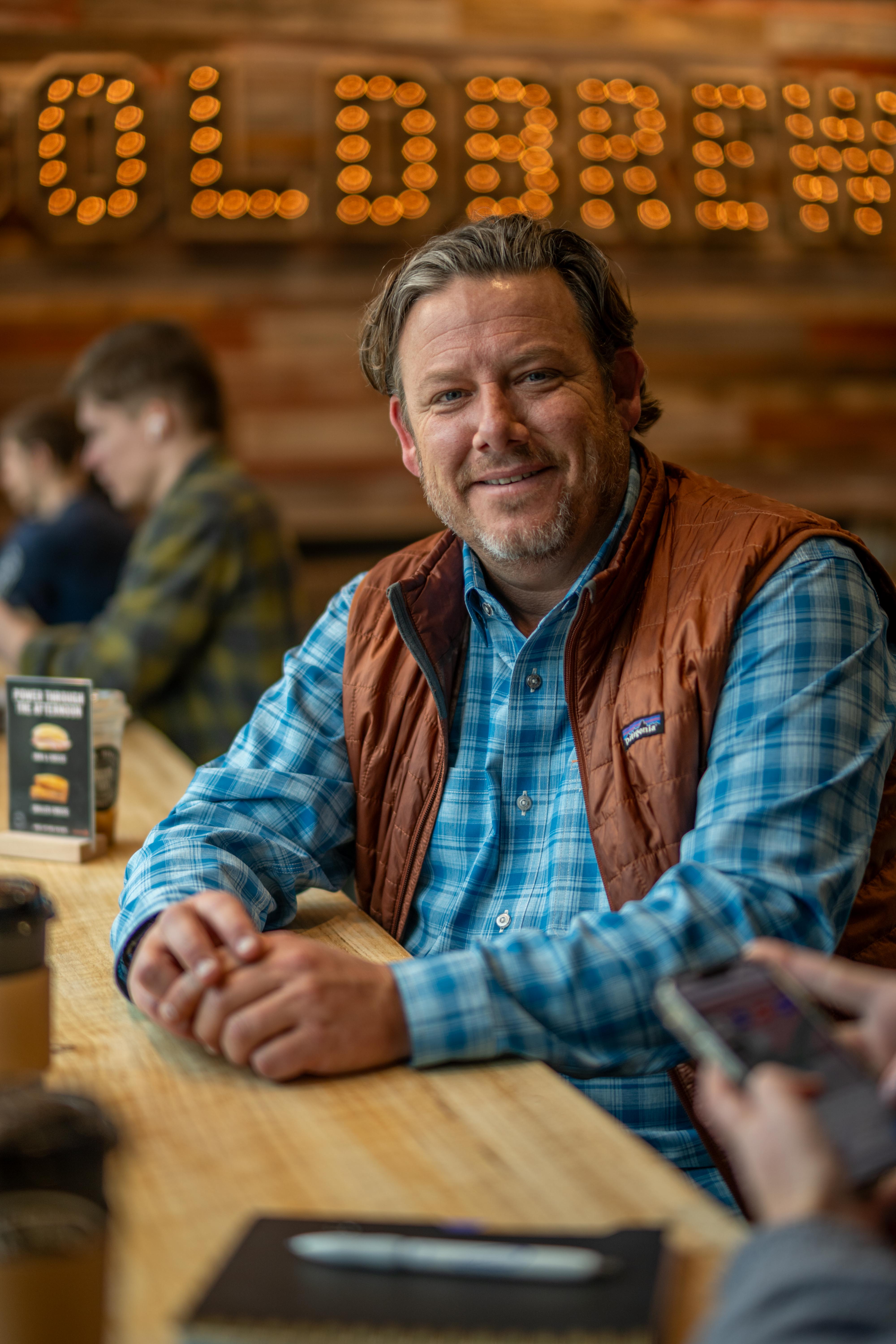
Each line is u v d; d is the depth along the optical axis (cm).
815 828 95
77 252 366
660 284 400
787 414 419
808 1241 49
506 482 119
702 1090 75
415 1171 72
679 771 106
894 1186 53
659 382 407
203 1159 74
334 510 398
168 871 106
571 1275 58
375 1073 86
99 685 222
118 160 358
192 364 243
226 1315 56
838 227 404
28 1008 83
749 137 393
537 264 120
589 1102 81
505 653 124
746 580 108
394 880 125
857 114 402
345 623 135
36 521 309
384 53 379
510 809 120
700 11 396
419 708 126
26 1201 52
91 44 361
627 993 88
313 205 371
